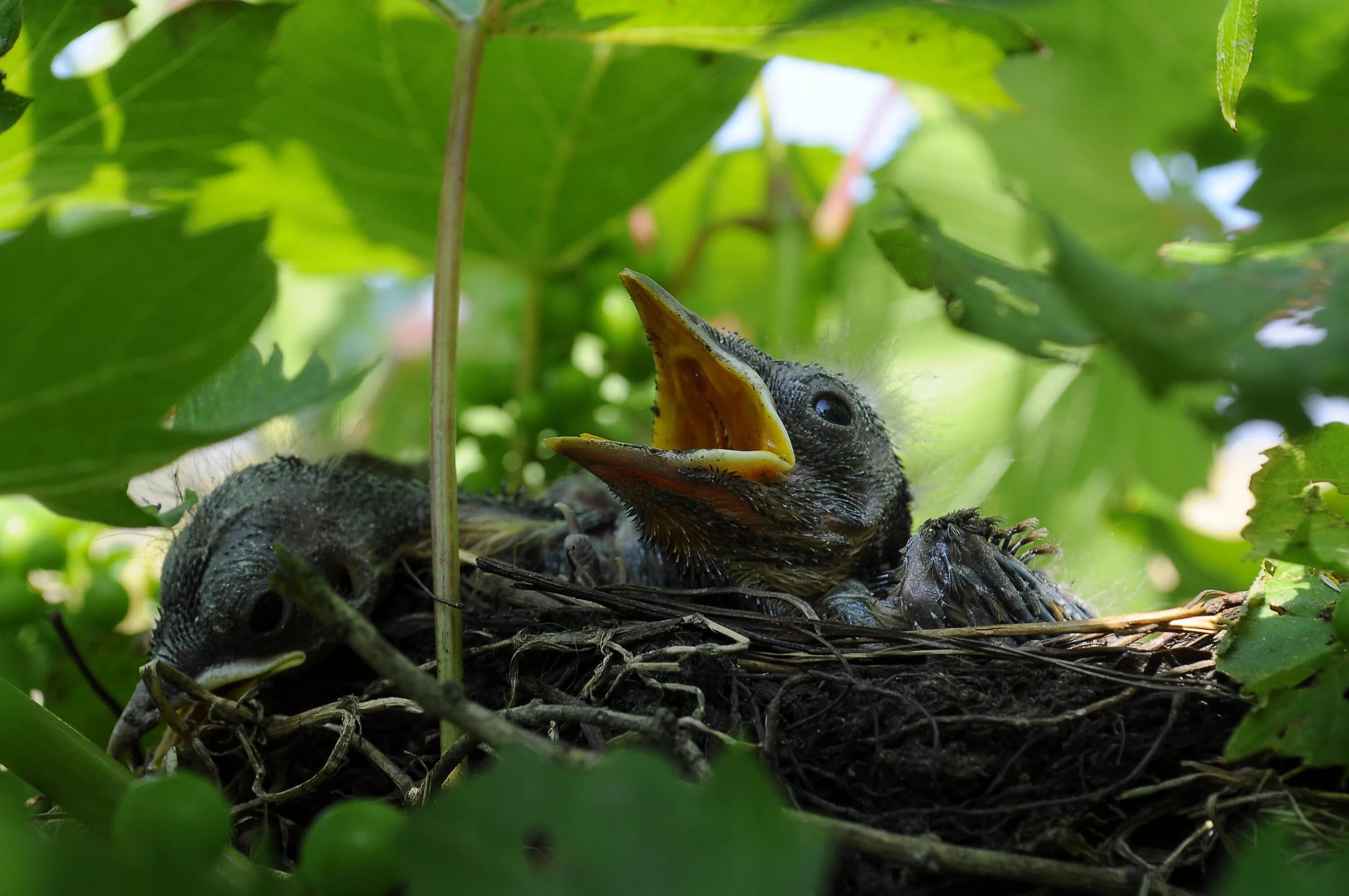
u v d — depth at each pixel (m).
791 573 0.45
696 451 0.45
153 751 0.44
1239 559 0.50
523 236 0.48
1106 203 0.48
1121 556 0.50
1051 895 0.41
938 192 0.50
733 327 0.51
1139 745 0.42
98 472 0.39
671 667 0.42
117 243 0.37
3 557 0.45
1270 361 0.38
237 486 0.45
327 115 0.47
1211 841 0.41
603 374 0.49
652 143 0.48
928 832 0.41
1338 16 0.41
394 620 0.45
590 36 0.44
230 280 0.39
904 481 0.47
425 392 0.52
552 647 0.43
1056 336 0.40
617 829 0.33
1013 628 0.43
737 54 0.46
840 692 0.42
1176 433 0.50
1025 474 0.51
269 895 0.39
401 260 0.49
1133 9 0.46
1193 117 0.46
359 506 0.45
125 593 0.45
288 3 0.43
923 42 0.44
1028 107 0.47
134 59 0.43
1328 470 0.41
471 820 0.33
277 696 0.44
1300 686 0.41
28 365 0.38
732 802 0.33
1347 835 0.41
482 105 0.47
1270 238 0.42
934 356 0.51
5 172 0.44
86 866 0.32
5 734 0.40
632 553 0.46
